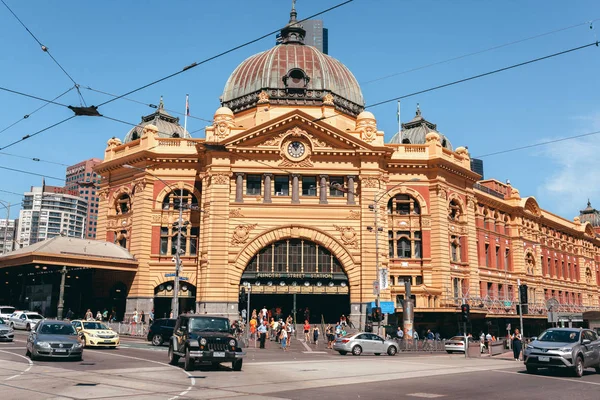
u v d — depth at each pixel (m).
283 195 55.38
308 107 59.53
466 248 62.69
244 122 60.88
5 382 19.48
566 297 91.25
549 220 87.88
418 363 32.34
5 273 65.31
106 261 54.03
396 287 56.88
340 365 29.44
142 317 55.06
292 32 67.94
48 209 157.62
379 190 55.53
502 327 69.94
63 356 26.80
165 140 59.38
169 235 57.66
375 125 57.50
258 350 41.09
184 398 16.69
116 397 16.62
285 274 53.44
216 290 51.94
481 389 20.12
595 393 19.38
